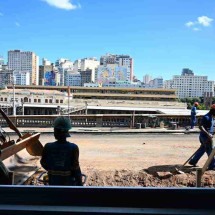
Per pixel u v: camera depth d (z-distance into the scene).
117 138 16.16
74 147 4.20
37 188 1.37
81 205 1.34
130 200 1.35
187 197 1.33
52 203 1.36
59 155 4.14
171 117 22.80
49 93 119.44
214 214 1.30
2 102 110.75
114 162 10.07
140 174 8.46
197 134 18.02
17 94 117.88
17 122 21.89
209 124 9.02
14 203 1.35
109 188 1.37
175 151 12.24
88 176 8.27
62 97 119.81
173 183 8.10
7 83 142.75
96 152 11.92
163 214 1.30
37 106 115.69
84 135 17.41
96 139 15.73
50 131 18.70
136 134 18.00
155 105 122.00
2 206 1.34
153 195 1.34
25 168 7.84
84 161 10.19
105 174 8.41
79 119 22.61
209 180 7.95
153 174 8.52
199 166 9.39
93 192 1.36
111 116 22.67
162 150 12.48
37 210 1.32
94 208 1.33
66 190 1.36
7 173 5.00
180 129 20.05
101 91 143.25
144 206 1.33
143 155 11.36
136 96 141.75
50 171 4.16
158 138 16.17
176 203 1.33
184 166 9.39
